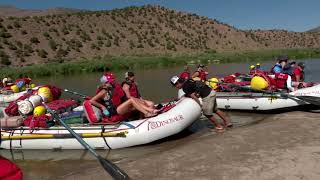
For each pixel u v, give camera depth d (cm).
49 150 860
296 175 596
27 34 7031
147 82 2291
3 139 876
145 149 820
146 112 873
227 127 952
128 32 8719
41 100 1062
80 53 6994
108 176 664
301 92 1091
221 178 608
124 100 892
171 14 10762
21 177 381
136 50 7931
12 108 1013
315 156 672
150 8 10644
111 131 829
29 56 6128
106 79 891
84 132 839
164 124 843
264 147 746
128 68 4300
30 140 865
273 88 1130
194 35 9875
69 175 690
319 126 884
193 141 841
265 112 1128
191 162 694
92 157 794
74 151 842
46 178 689
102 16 9131
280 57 1245
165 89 1853
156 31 9294
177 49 8581
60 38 7356
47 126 877
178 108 884
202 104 930
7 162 378
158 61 4684
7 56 5762
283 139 791
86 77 3219
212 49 9238
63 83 2612
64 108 1106
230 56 5447
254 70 1525
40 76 3712
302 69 1262
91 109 871
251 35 11525
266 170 625
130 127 829
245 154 712
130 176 649
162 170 667
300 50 6412
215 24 11019
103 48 7525
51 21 8019
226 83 1229
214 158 705
